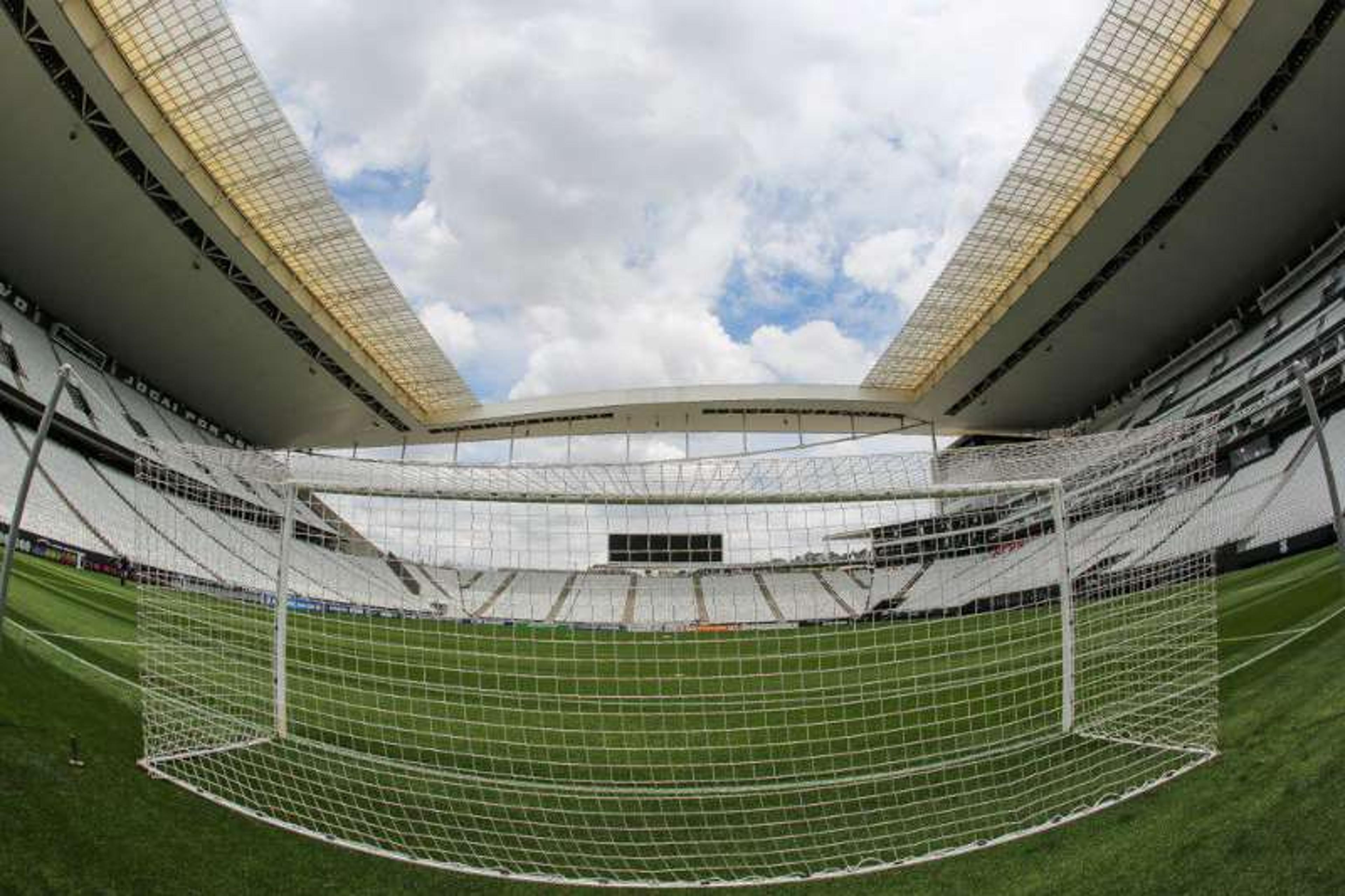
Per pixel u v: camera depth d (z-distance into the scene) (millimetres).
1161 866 4355
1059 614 7934
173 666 7129
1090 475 7223
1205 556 7664
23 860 4070
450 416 39688
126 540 20344
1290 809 4535
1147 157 21625
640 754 7543
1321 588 11133
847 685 8734
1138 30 19562
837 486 5969
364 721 7305
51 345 26031
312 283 27875
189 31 18859
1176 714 6801
